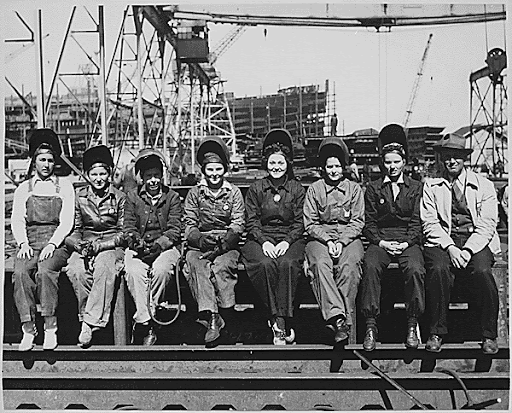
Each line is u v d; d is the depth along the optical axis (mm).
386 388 4430
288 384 4457
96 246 4496
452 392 4418
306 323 4672
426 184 4555
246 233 4652
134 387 4516
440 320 4293
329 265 4293
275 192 4605
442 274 4254
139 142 5477
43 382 4555
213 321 4391
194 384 4484
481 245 4383
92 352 4527
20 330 4793
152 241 4516
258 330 4695
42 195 4664
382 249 4418
